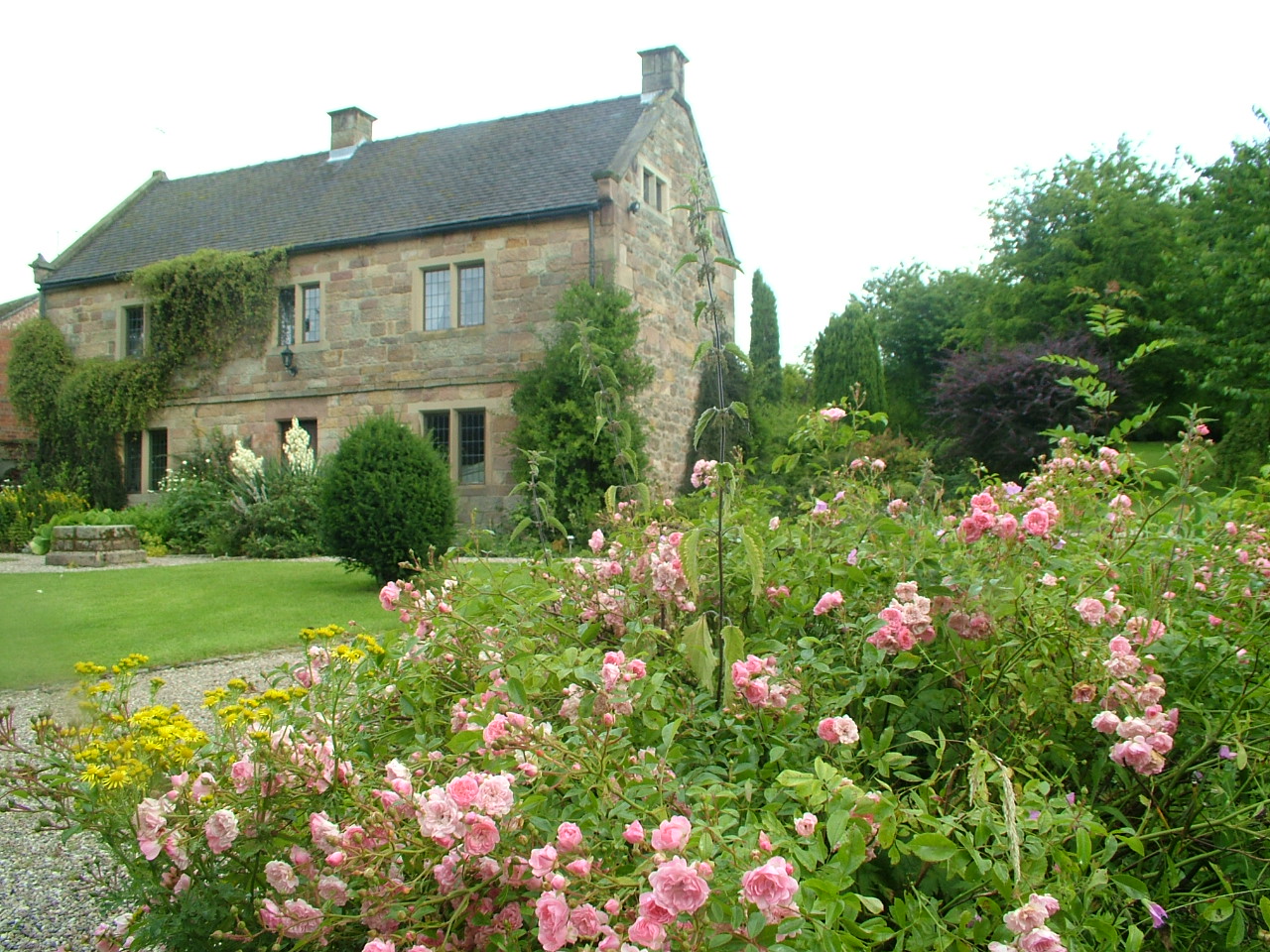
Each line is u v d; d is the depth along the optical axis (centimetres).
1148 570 246
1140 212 2469
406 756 212
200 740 203
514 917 153
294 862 163
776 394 2117
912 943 142
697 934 126
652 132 1666
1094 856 158
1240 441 974
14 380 2017
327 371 1717
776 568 254
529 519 343
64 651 641
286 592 970
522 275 1556
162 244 1991
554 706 221
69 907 276
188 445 1858
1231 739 182
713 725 206
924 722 215
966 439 1600
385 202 1762
